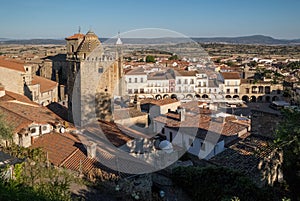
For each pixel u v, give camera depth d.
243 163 23.19
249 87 89.19
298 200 19.36
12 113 29.23
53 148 24.09
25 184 14.30
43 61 76.19
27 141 25.52
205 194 20.23
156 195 19.33
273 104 81.69
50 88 57.25
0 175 13.34
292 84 89.94
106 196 17.28
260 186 20.53
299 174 20.50
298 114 19.06
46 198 13.09
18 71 47.31
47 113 36.38
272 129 26.72
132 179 19.28
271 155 22.06
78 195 16.75
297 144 19.19
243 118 38.94
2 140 24.44
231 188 19.44
